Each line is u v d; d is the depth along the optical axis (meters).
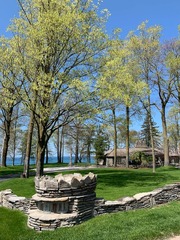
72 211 8.68
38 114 15.77
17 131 47.62
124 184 14.90
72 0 15.83
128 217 8.87
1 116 36.06
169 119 44.44
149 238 7.07
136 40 26.09
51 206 8.75
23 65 15.12
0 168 32.25
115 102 15.85
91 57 16.34
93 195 9.35
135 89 15.97
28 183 15.74
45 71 15.73
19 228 8.60
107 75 15.14
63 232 7.83
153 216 8.85
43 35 14.85
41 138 16.56
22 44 15.78
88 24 15.91
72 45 15.63
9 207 10.95
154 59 28.06
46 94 14.48
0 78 15.95
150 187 13.63
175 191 11.65
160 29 26.44
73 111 15.77
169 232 7.43
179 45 28.88
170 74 29.33
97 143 49.62
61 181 8.71
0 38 16.48
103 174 20.38
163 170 27.00
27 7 16.75
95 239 7.08
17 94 15.36
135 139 63.59
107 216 9.08
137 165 40.84
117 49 17.22
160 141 64.75
